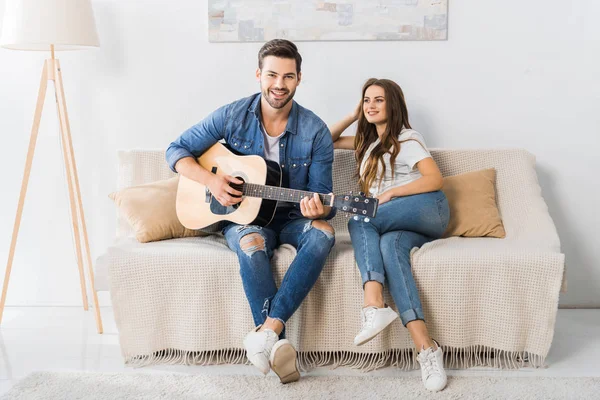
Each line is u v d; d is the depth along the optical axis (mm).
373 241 2156
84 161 2896
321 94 2848
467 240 2428
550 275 2111
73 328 2635
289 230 2270
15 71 2859
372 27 2797
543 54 2801
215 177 2211
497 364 2174
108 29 2834
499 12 2787
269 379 2057
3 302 2662
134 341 2199
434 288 2146
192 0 2814
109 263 2170
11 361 2262
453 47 2809
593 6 2770
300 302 2053
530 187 2619
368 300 2039
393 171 2410
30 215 2930
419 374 2123
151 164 2703
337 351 2205
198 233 2469
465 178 2602
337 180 2682
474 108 2840
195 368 2176
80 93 2865
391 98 2420
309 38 2809
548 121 2834
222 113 2322
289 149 2307
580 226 2871
